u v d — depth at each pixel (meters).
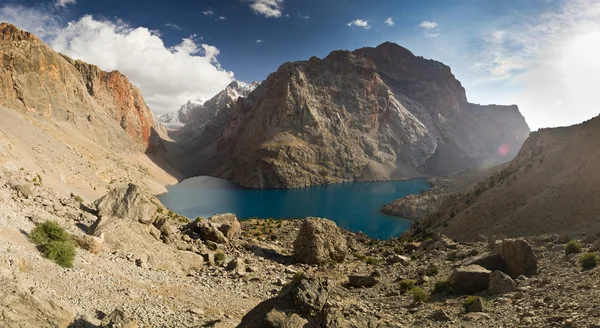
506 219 73.19
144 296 21.84
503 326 18.25
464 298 24.97
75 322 14.52
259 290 29.77
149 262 30.30
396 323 17.48
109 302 18.88
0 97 137.12
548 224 61.91
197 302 23.83
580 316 16.34
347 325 15.26
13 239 21.02
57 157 102.38
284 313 14.83
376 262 45.00
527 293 23.02
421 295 26.00
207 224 46.69
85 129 192.12
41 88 162.00
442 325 19.66
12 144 75.88
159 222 39.38
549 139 97.69
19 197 31.02
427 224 107.88
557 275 25.34
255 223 80.00
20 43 162.75
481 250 38.38
